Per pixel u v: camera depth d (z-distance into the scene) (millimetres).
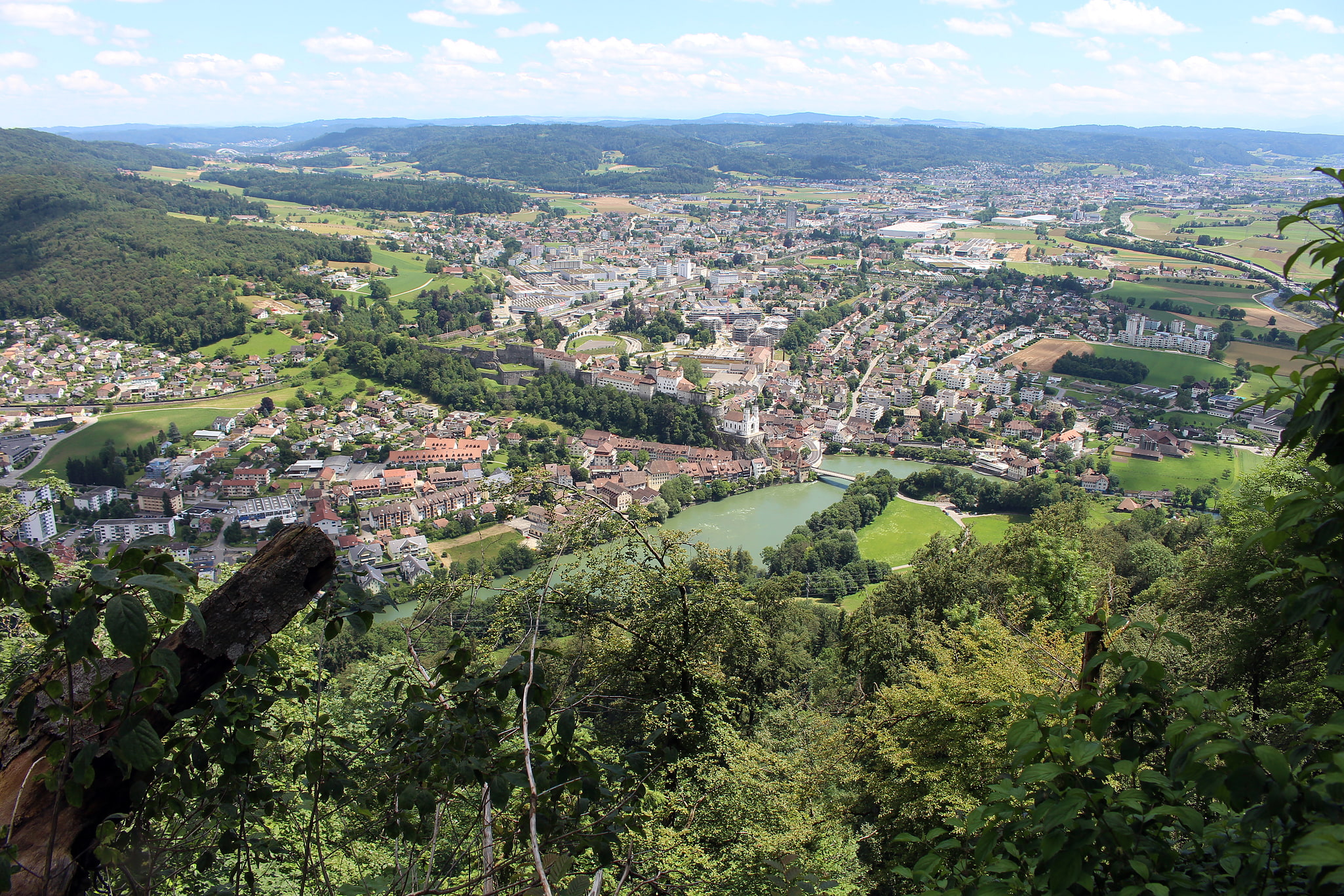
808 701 49844
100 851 6266
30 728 6207
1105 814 6121
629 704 25406
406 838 8102
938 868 7582
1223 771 5910
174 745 7004
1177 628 38906
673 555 27312
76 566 6469
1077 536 53281
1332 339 6258
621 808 9070
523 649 8352
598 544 27266
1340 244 6270
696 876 18531
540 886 7715
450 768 7551
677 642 26219
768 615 51844
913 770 25875
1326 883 4891
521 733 8070
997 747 23578
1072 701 7145
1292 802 5527
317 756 8180
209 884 14312
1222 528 40906
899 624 48250
